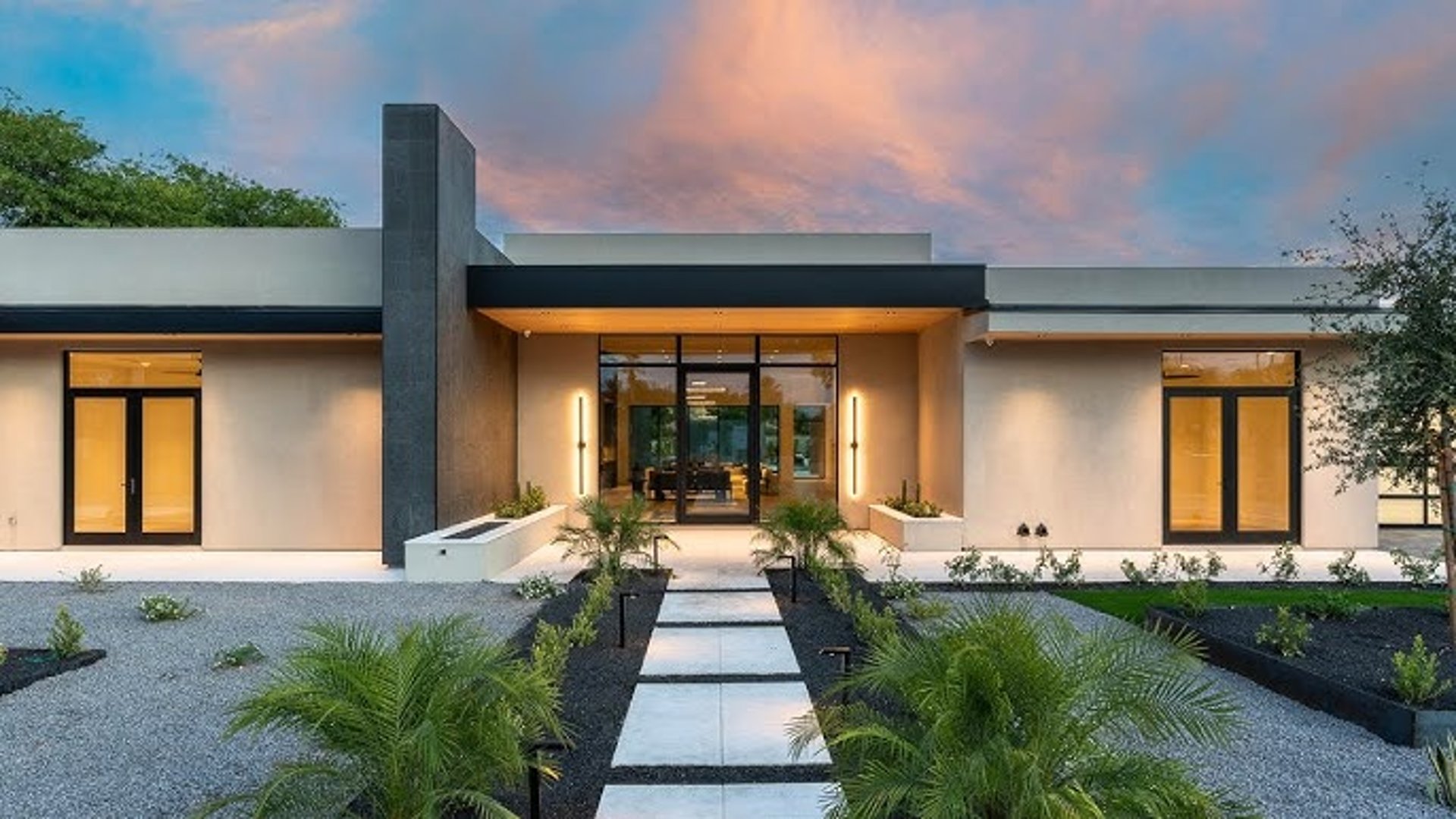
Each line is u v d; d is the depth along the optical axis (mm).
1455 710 4809
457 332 11344
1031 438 12156
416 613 8172
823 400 14828
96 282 12312
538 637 6367
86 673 6203
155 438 12633
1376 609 7465
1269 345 12125
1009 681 2980
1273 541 12383
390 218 10617
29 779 4340
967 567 9516
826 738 3906
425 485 10602
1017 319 10992
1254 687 5934
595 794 4137
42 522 12453
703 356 14789
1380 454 6203
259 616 8078
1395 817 3875
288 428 12438
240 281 12320
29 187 23031
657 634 7348
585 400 14617
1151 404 12203
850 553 9805
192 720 5230
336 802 3141
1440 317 5910
